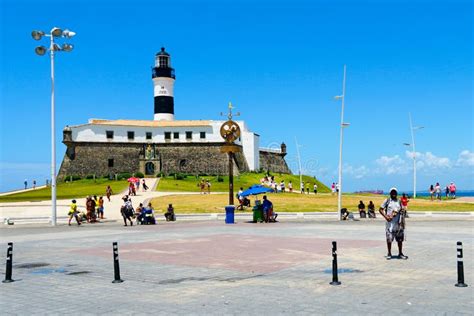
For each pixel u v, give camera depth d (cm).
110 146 11294
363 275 1356
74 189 8012
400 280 1280
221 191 8319
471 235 2530
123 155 11331
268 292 1142
